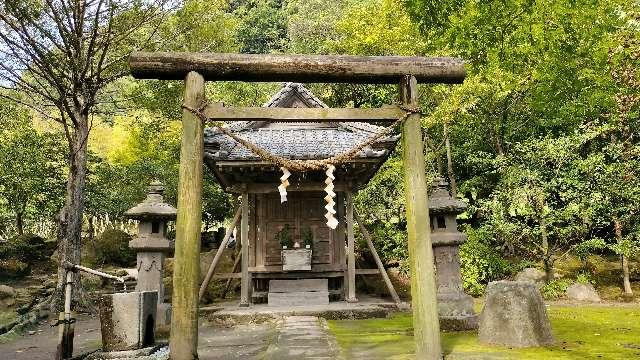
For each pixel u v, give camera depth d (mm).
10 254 13562
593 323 6621
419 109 4762
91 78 10648
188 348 4016
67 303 5004
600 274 11281
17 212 14508
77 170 10383
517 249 12469
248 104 17719
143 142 19656
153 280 7188
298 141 10023
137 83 15141
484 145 13875
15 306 9438
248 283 9422
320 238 10273
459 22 6598
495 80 10109
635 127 10555
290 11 30594
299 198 10453
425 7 6758
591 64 7449
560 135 11195
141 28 12344
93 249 14828
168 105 13969
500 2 6355
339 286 10602
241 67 4605
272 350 5332
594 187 9805
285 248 9859
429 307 4379
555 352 4625
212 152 9023
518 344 4988
